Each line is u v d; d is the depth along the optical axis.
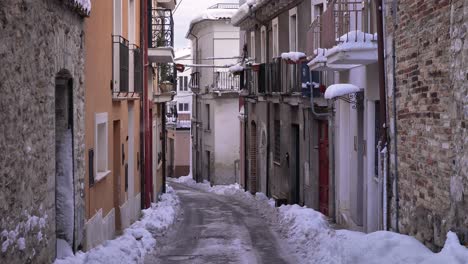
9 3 6.89
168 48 21.22
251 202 26.17
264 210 22.02
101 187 12.54
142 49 18.77
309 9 19.06
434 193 8.42
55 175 9.40
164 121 28.56
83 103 10.68
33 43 7.84
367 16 13.08
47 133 8.59
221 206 24.88
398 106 10.15
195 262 12.20
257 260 12.43
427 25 8.62
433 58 8.41
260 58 27.31
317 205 18.61
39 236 8.16
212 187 36.66
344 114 15.62
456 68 7.46
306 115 19.06
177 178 50.44
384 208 10.74
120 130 15.15
